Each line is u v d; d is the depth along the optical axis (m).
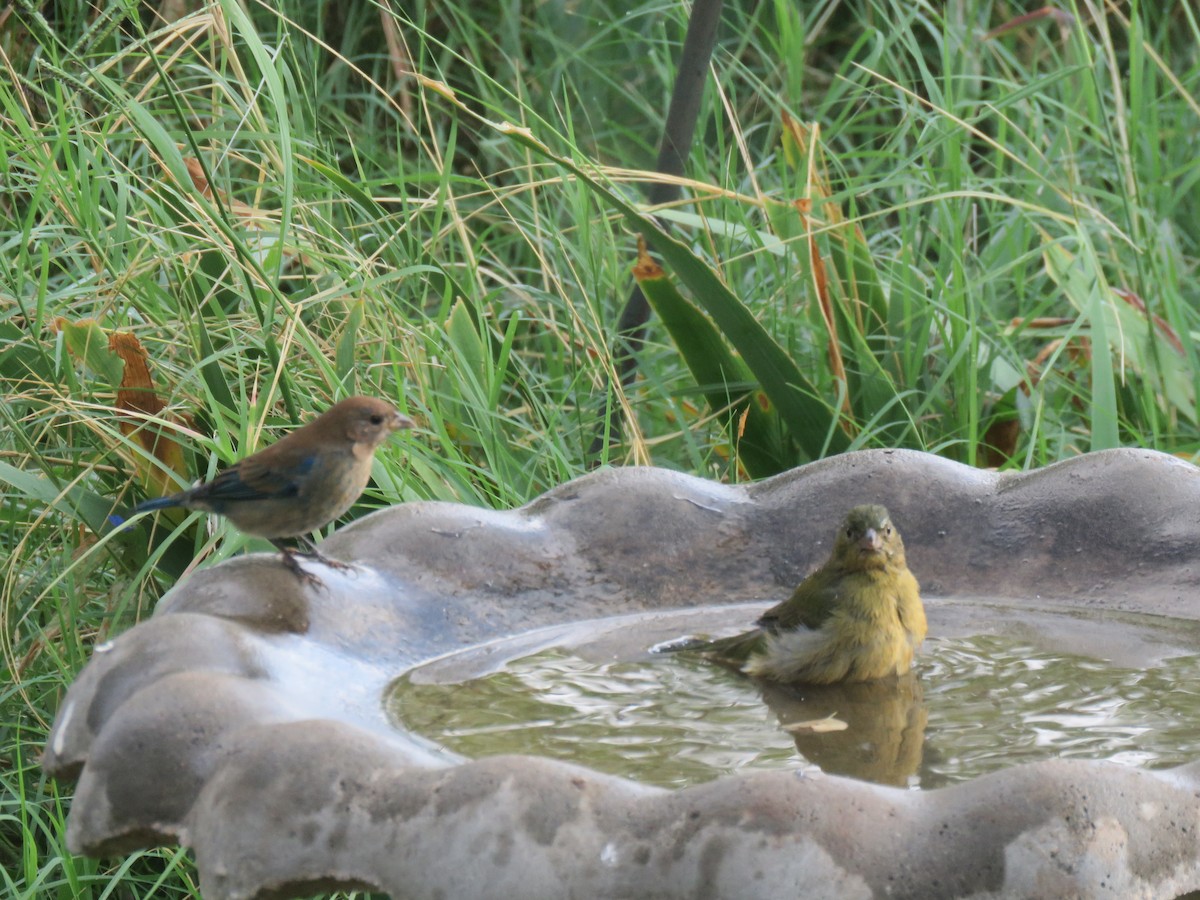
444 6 19.00
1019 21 13.56
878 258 14.27
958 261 12.97
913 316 13.03
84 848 5.37
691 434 12.80
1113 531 8.29
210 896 4.99
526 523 8.30
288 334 9.81
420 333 11.27
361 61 18.41
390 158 16.80
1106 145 15.27
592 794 4.61
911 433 12.42
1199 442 12.70
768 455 12.03
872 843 4.39
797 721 6.57
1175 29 20.70
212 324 11.02
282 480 7.89
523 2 19.50
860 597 7.05
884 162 18.44
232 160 15.08
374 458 10.03
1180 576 8.02
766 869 4.36
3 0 13.69
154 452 9.92
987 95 18.14
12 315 10.84
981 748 6.18
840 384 11.73
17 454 10.22
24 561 10.39
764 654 7.20
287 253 12.84
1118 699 6.72
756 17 17.44
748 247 14.57
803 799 4.45
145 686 5.75
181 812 5.22
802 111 17.84
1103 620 7.87
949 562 8.43
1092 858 4.37
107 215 11.30
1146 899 4.44
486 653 7.44
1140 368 12.64
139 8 15.20
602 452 11.31
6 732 9.98
